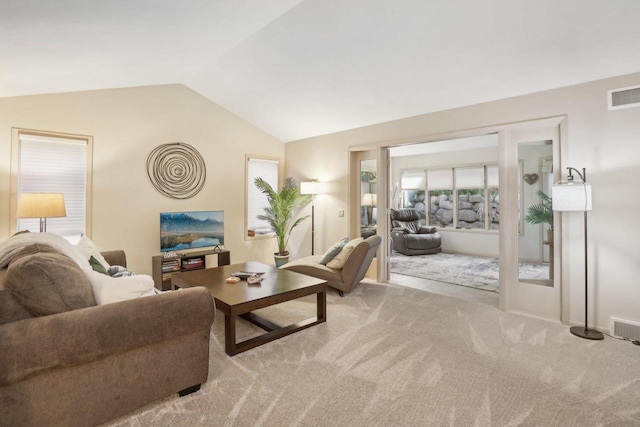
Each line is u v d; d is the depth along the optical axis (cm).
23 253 182
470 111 387
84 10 208
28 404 152
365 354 256
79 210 417
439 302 387
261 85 459
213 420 179
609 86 294
